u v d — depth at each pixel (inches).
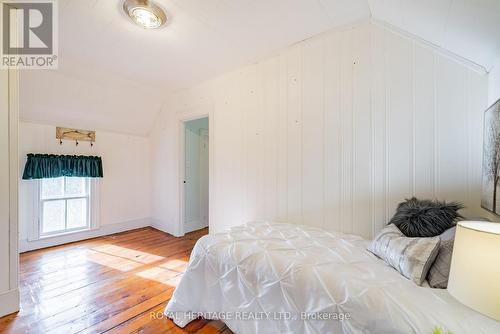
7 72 70.1
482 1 43.5
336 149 89.9
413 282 45.3
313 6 78.0
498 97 58.4
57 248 129.3
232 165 123.9
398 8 66.3
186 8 80.6
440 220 55.7
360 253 61.2
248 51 106.2
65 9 79.8
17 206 72.2
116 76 132.2
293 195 101.3
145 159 179.5
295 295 49.4
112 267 104.7
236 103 123.0
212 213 132.3
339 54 89.4
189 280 67.9
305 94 98.1
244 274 58.4
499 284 25.6
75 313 71.2
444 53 70.9
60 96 127.9
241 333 57.5
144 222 178.7
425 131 74.1
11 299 70.5
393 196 78.9
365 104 83.9
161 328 65.4
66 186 141.3
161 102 165.5
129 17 84.9
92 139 150.6
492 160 56.7
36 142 128.3
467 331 33.2
